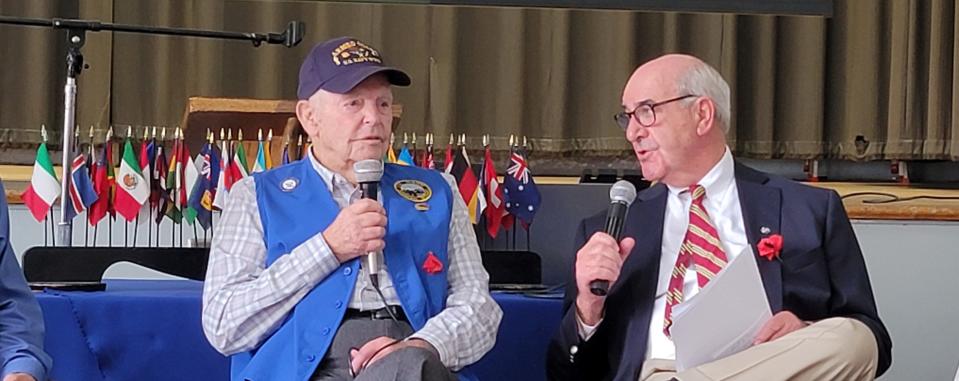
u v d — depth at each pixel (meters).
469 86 5.63
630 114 2.34
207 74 5.40
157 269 2.71
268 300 2.09
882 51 5.59
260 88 5.45
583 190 3.02
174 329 2.50
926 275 3.38
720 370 2.03
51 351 2.43
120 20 5.36
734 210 2.32
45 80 5.26
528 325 2.59
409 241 2.20
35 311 2.12
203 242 3.20
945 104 5.37
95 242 3.21
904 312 3.38
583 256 2.15
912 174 5.57
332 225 2.12
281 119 3.07
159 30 2.95
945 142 5.38
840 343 2.05
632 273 2.29
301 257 2.10
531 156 5.66
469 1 3.26
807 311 2.24
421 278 2.19
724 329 2.08
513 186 2.98
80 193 2.97
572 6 3.30
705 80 2.31
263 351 2.12
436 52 5.59
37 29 5.25
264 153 3.08
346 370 2.08
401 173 2.31
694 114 2.30
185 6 5.40
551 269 3.01
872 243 3.38
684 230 2.32
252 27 5.45
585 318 2.22
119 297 2.48
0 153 5.26
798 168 5.72
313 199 2.21
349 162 2.24
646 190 2.43
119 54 5.35
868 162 5.68
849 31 5.68
